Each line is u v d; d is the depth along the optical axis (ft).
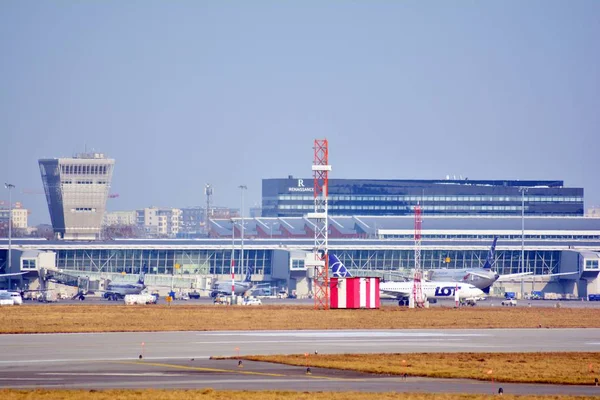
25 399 515.91
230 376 630.74
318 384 596.29
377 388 581.12
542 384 614.75
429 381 618.85
